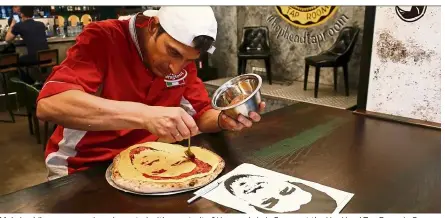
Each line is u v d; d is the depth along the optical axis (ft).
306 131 4.85
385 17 5.23
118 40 4.18
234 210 2.99
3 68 14.24
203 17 3.60
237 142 4.46
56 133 4.64
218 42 19.86
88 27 4.16
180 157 3.84
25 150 11.46
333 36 16.03
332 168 3.75
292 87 16.60
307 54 17.06
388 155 4.09
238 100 4.00
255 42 17.78
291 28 17.26
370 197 3.19
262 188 3.31
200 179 3.34
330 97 14.70
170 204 3.08
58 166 4.49
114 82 4.29
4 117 14.84
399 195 3.24
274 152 4.15
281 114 5.60
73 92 3.64
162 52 3.86
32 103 11.47
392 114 5.44
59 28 19.93
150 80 4.47
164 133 3.31
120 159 3.76
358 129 4.94
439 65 4.89
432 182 3.47
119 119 3.46
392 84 5.36
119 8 19.84
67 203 3.09
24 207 3.02
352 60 15.74
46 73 15.90
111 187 3.34
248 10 18.43
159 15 3.82
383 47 5.33
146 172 3.48
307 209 2.99
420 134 4.76
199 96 4.99
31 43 15.83
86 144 4.44
